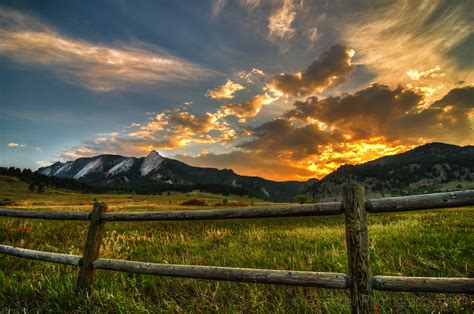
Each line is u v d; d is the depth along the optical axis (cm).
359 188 248
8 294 393
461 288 210
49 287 384
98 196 17425
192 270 306
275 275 267
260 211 296
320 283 249
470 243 593
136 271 336
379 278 235
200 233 1042
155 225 1304
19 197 12975
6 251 455
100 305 340
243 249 680
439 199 224
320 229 1023
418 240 654
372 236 708
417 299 339
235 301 369
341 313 299
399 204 236
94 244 378
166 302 337
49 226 1065
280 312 320
